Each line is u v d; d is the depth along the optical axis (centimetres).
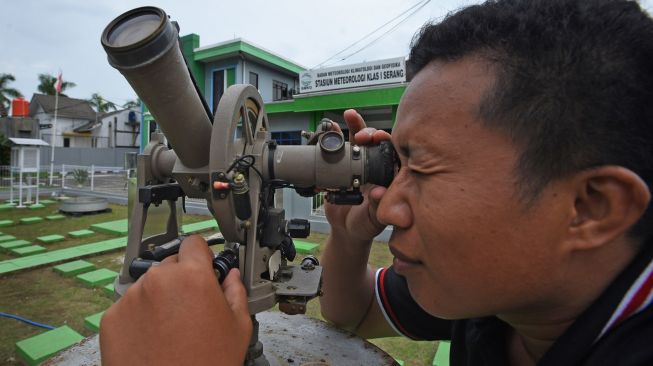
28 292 386
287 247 107
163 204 120
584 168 47
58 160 2084
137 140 3095
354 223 108
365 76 980
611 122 46
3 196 1088
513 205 49
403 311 116
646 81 48
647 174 49
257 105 106
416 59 62
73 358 122
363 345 132
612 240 48
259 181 94
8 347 283
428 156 54
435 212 53
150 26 74
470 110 50
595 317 54
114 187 1188
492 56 50
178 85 78
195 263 63
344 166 92
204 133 91
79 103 3259
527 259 50
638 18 50
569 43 47
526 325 64
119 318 57
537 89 47
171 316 55
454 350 97
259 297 89
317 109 1029
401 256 62
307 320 153
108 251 525
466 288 54
